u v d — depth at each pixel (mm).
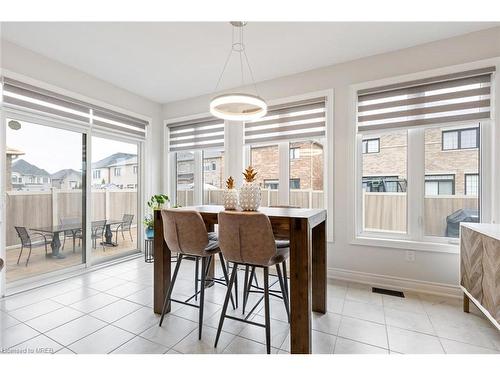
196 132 4312
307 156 3484
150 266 3709
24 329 2051
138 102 4207
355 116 3080
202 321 2086
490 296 1893
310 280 1736
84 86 3402
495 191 2457
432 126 2729
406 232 2963
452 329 2066
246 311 2379
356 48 2836
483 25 2430
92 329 2057
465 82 2580
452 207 2758
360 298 2645
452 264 2658
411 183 2918
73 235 3412
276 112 3602
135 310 2375
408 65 2812
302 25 2428
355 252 3107
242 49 2846
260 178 3809
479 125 2637
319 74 3289
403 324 2145
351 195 3109
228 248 1807
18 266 2859
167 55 2977
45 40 2652
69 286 2938
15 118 2801
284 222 1772
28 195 2947
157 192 4559
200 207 2625
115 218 4008
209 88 3949
